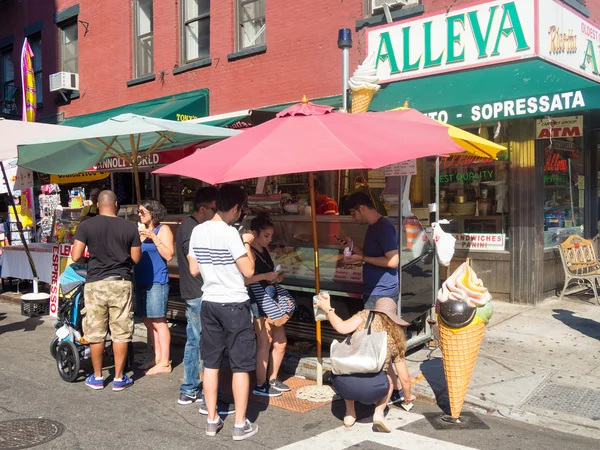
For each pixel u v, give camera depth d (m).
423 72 8.82
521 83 7.38
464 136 5.48
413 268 6.01
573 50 8.75
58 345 5.96
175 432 4.55
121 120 6.38
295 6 10.45
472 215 8.89
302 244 6.57
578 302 8.45
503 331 7.03
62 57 15.56
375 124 4.71
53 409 5.06
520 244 8.32
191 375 5.21
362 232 6.09
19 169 10.26
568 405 4.89
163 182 13.02
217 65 11.80
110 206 5.63
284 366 6.10
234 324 4.41
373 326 4.49
